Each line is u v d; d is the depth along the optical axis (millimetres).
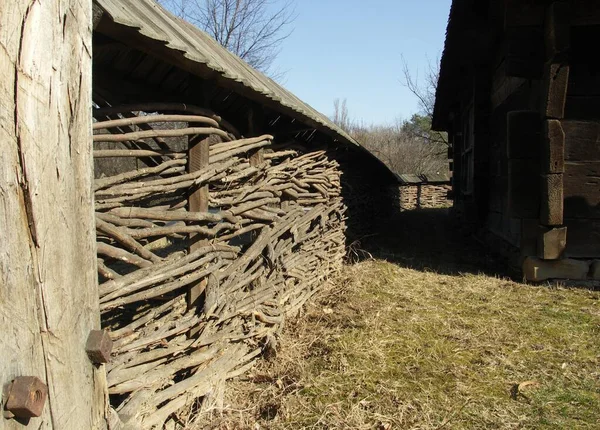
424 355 3650
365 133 43500
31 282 1193
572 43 5430
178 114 2680
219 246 2986
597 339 3961
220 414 2670
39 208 1214
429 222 12914
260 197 3688
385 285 5723
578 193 5484
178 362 2537
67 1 1325
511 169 5586
